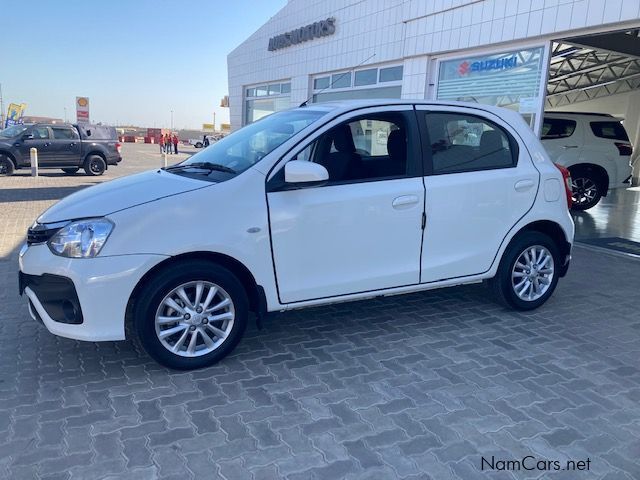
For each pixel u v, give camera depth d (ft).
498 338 14.14
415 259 13.83
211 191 11.60
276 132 13.48
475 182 14.29
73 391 10.89
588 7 23.53
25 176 55.42
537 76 26.81
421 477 8.54
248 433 9.59
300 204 12.21
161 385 11.23
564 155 35.70
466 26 30.12
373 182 13.12
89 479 8.26
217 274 11.60
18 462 8.62
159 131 210.18
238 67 64.80
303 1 48.57
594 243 26.89
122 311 10.95
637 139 67.41
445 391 11.28
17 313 15.21
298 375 11.84
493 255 14.98
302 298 12.63
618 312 16.49
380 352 13.11
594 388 11.60
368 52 39.88
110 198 11.64
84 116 90.38
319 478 8.45
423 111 14.02
